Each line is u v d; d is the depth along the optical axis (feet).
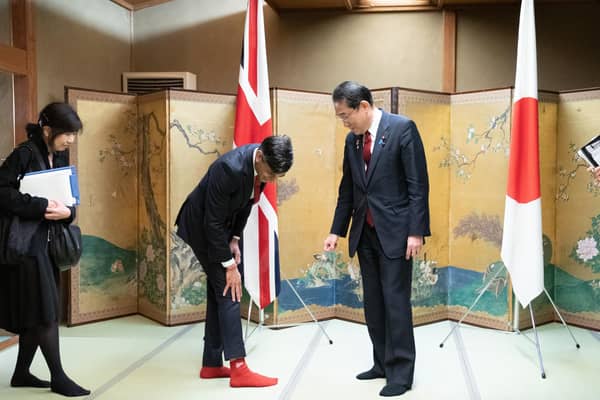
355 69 15.01
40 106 12.47
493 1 13.94
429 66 14.65
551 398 8.54
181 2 15.98
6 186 8.06
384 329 9.24
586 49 13.94
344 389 8.92
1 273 8.38
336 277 13.07
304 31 15.20
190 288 12.75
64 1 13.28
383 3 14.70
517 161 10.34
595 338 11.60
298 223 12.54
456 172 12.65
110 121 12.96
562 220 12.60
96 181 12.81
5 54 11.35
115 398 8.55
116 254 13.20
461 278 12.67
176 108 12.31
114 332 12.09
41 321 8.25
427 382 9.18
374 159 8.70
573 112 12.30
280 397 8.61
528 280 10.20
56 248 8.46
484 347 10.99
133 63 16.24
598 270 12.05
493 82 14.34
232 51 15.75
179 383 9.20
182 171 12.47
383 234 8.67
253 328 12.29
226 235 8.76
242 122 11.41
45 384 8.99
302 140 12.45
